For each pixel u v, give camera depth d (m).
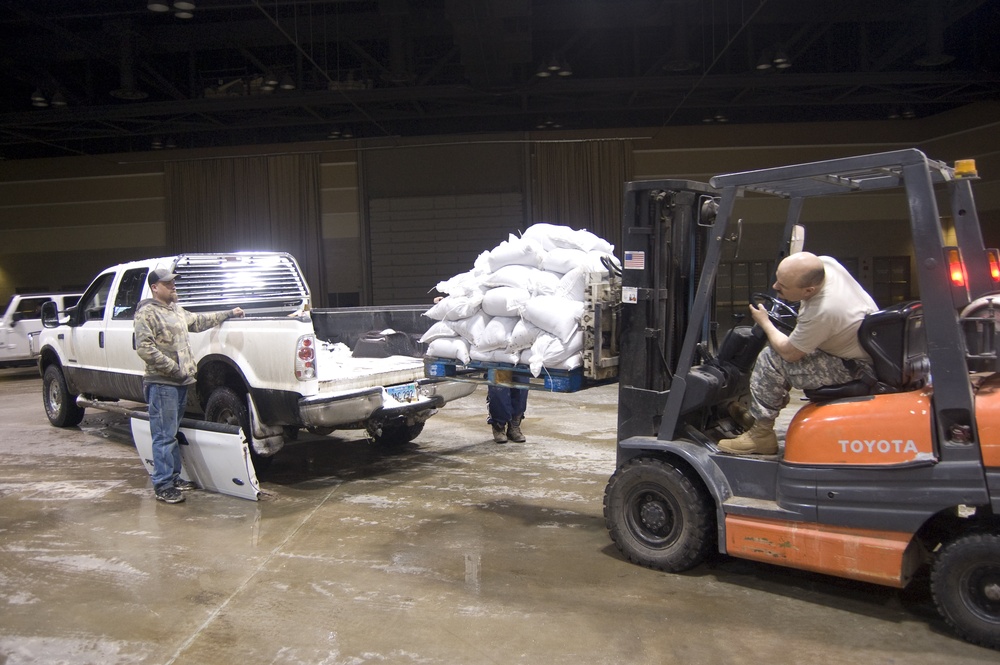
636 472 3.92
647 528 3.94
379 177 17.77
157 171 18.52
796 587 3.68
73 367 7.87
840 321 3.35
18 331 13.61
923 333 3.53
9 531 4.75
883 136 16.41
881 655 2.98
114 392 7.31
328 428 5.63
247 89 15.04
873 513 3.21
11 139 16.50
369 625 3.33
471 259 17.61
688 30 12.76
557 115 17.05
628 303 4.07
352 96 14.12
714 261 3.72
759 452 3.79
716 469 3.74
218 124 15.98
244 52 14.25
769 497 3.61
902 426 3.14
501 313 4.68
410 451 6.84
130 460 6.75
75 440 7.72
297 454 6.79
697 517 3.72
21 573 4.03
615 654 3.03
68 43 13.89
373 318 7.37
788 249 4.34
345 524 4.77
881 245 16.41
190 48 14.22
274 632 3.29
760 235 16.39
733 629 3.23
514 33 11.62
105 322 7.23
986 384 3.15
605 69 15.65
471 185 17.53
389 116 15.70
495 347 4.72
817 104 14.90
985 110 14.75
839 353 3.45
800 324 3.42
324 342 7.37
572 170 17.17
